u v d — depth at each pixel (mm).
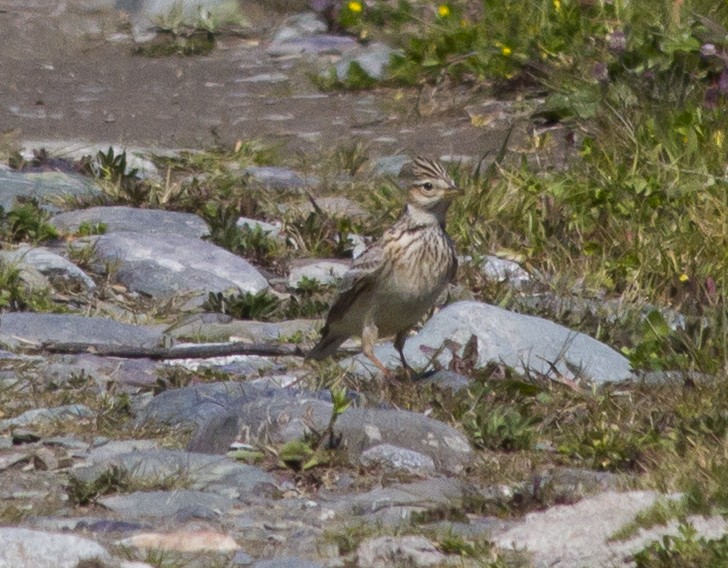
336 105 20672
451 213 15375
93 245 14016
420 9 23219
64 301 13023
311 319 12969
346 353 11953
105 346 11586
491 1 21312
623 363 11430
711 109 17266
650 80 18281
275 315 13023
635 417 10102
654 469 9008
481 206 15516
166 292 13414
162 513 8375
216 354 11633
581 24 20266
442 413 10031
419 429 9359
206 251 14008
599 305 13172
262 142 18766
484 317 11484
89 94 21234
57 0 25062
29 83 21625
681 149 16359
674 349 11711
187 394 10219
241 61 22766
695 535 7758
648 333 11875
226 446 9406
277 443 9305
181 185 16266
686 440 9430
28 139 18953
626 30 19172
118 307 13023
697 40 18250
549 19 20734
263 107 20688
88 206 15812
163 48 23203
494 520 8398
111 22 24312
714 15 19141
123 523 8125
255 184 17016
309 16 23734
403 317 10977
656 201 15258
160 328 12523
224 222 14891
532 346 11312
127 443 9562
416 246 10812
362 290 10852
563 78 19500
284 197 16656
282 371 11273
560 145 18188
